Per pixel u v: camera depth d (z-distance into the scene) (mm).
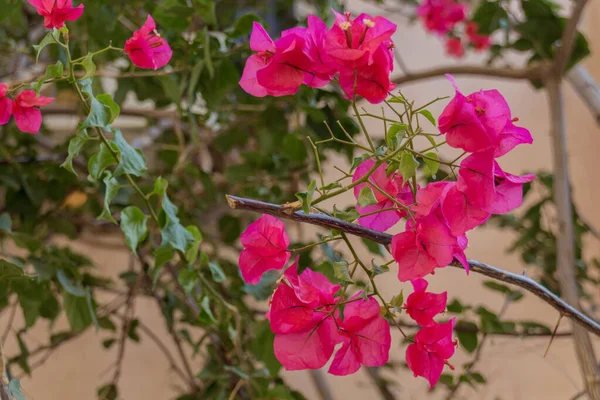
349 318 1072
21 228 1585
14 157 1589
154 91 1480
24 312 1364
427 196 1046
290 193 1693
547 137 2260
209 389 1467
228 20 1866
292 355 1059
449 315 1553
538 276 1818
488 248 2221
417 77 1789
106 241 2156
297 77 1071
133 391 2119
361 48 1053
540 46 1621
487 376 2080
